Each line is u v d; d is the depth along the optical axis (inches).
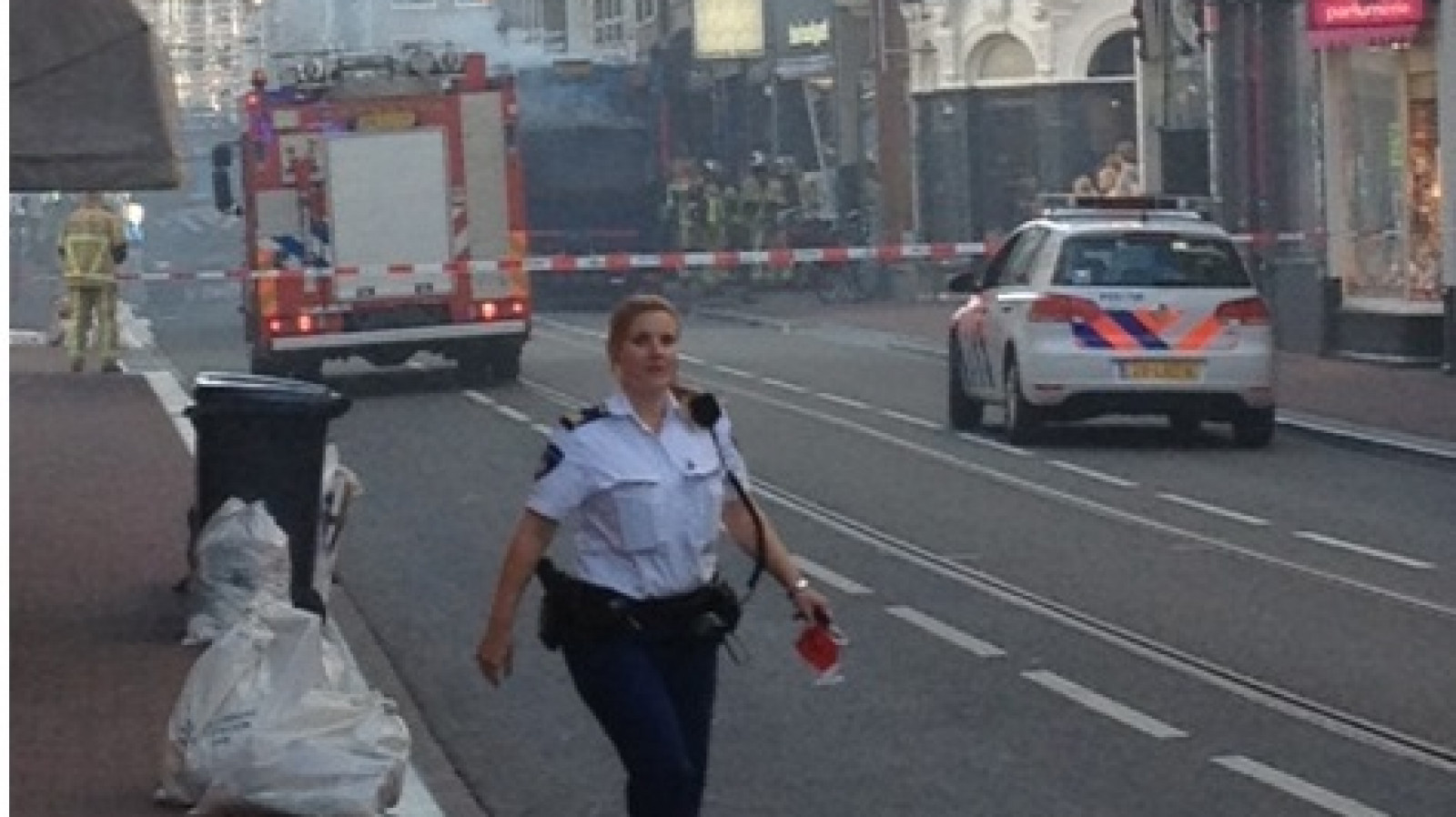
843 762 520.4
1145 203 1190.3
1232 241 1130.7
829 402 1344.7
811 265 2416.3
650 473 387.9
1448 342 1391.5
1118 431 1192.2
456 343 1480.1
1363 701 572.1
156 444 1130.0
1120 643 646.5
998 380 1132.5
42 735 538.6
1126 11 2265.0
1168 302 1091.9
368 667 629.0
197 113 3277.6
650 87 2410.2
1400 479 1004.6
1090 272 1096.2
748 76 2687.0
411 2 3171.8
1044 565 777.6
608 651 386.3
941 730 550.0
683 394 400.5
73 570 765.3
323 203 1464.1
